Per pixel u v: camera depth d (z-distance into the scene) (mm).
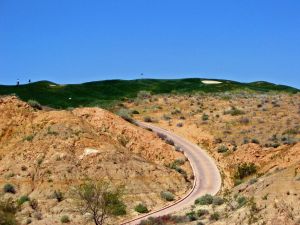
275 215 42875
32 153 72625
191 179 78750
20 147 74375
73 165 70312
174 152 88125
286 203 43750
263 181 53281
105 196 56938
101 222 55531
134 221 58719
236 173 80625
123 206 60906
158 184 71875
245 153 86062
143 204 65375
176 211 61969
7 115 81812
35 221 58375
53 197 64188
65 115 81875
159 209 64375
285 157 79625
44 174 68312
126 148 82250
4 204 55094
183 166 83812
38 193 65188
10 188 65812
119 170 71062
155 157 85688
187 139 100438
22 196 64562
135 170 72250
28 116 82125
